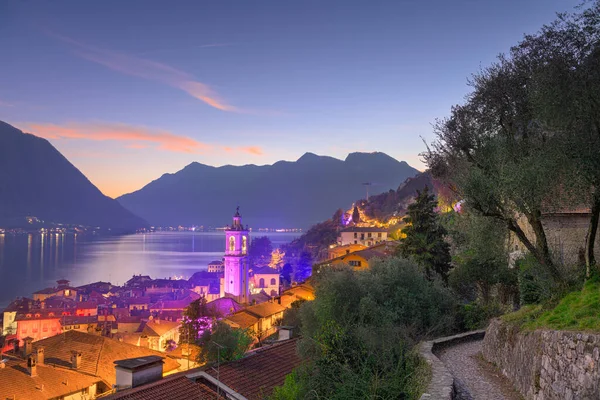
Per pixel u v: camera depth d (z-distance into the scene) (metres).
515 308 34.19
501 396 16.23
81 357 48.91
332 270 32.28
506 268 36.50
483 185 21.56
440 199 46.66
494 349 20.80
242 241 146.12
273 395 25.78
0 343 117.94
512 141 22.33
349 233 160.62
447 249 45.44
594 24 18.28
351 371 16.42
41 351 45.38
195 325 69.38
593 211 19.44
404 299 30.00
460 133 23.97
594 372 11.59
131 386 27.77
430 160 26.06
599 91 17.55
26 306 155.25
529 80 21.20
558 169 18.89
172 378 27.23
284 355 34.06
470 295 44.25
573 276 21.16
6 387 39.44
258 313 83.19
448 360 21.67
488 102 23.06
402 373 16.73
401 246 48.19
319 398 17.12
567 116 18.16
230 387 27.98
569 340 13.23
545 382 14.45
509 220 21.75
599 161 17.53
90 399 42.88
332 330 19.70
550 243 27.98
